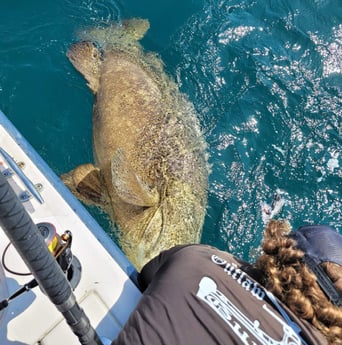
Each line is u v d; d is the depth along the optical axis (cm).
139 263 252
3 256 130
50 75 336
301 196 297
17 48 345
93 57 341
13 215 67
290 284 94
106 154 288
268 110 328
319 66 347
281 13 373
